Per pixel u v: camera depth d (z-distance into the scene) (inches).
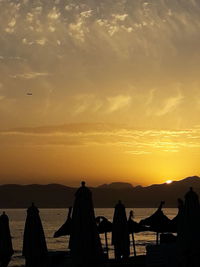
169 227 1013.8
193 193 755.4
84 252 676.7
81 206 689.6
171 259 911.7
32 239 892.0
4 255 1024.2
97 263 679.7
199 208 751.7
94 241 682.2
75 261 677.9
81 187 699.4
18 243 3221.0
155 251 930.7
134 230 1087.0
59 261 927.7
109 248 2442.2
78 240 680.4
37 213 905.5
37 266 892.6
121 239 1018.7
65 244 3164.4
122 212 1029.8
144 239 3422.7
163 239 1027.3
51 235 4065.0
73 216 690.8
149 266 924.6
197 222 746.2
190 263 745.0
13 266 1776.6
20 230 4702.3
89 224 684.7
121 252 1019.3
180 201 792.9
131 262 1018.1
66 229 933.2
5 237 1027.9
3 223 1029.2
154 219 1022.4
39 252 890.7
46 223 6535.4
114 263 1007.0
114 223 1026.7
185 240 745.0
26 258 893.2
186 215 749.3
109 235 4028.1
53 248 2822.3
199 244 740.7
